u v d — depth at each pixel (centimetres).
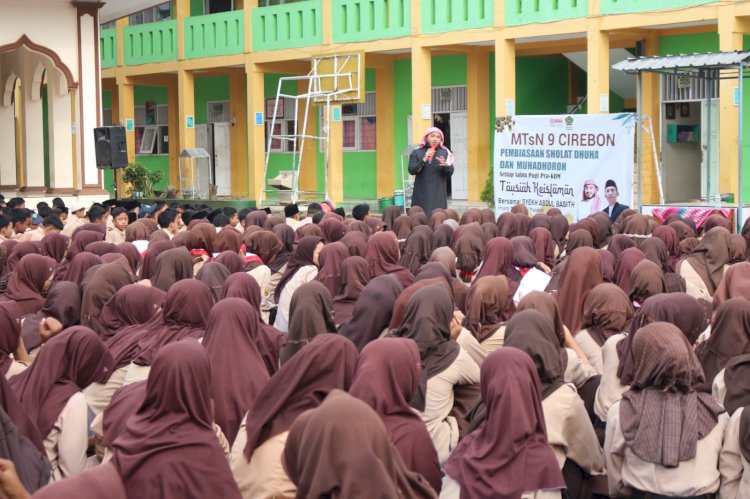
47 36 2167
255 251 1000
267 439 438
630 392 475
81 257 858
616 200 1434
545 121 1495
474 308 622
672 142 1969
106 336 665
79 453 505
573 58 2252
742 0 1655
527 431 422
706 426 454
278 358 632
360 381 432
